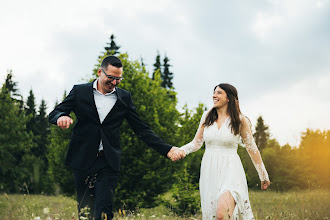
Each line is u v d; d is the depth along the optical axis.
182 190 10.03
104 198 3.34
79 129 3.52
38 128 39.03
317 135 20.88
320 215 5.24
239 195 3.55
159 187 10.82
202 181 3.92
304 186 18.27
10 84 38.97
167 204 10.12
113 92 3.71
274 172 20.62
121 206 10.19
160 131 11.01
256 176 13.04
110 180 3.44
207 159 3.89
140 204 10.27
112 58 3.57
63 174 11.61
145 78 12.12
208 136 3.89
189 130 13.23
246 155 14.38
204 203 3.83
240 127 3.95
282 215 4.97
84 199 3.45
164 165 10.87
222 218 3.36
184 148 4.28
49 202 9.43
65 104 3.53
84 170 3.41
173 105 12.49
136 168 10.33
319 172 18.22
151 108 11.44
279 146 23.08
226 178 3.68
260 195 9.43
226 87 3.91
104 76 3.55
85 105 3.51
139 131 3.97
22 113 25.17
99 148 3.48
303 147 20.94
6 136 23.05
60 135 12.32
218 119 3.96
